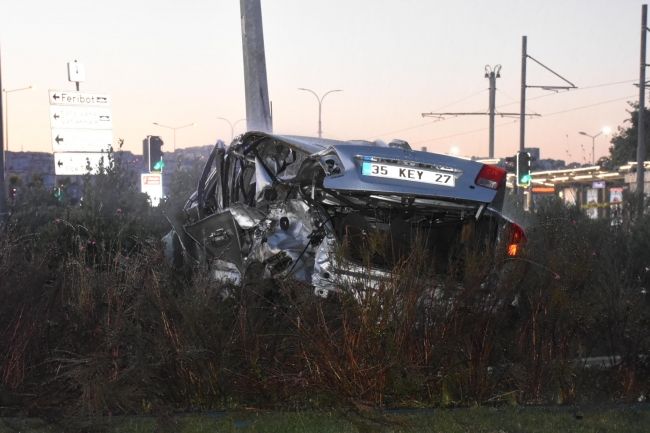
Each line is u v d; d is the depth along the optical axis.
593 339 5.20
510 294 4.84
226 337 4.82
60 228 8.24
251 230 6.15
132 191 13.87
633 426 4.29
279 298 5.31
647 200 11.16
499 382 4.84
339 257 5.02
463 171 5.70
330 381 4.50
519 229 5.79
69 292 5.14
